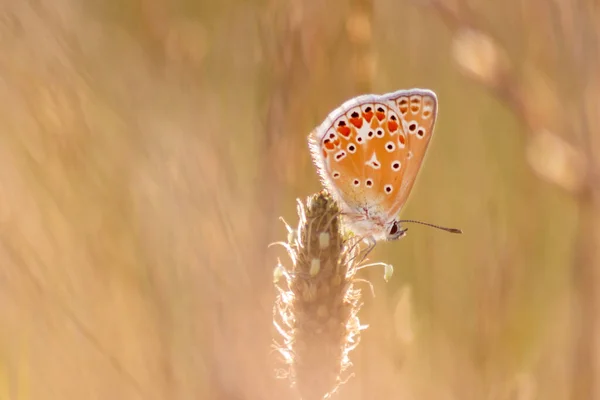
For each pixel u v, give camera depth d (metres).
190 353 0.50
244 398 0.50
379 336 0.50
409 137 0.50
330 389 0.48
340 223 0.48
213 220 0.51
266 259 0.51
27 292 0.51
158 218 0.51
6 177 0.51
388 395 0.50
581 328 0.50
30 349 0.51
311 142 0.49
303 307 0.48
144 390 0.50
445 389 0.51
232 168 0.51
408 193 0.50
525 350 0.51
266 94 0.51
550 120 0.48
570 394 0.50
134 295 0.51
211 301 0.50
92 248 0.51
